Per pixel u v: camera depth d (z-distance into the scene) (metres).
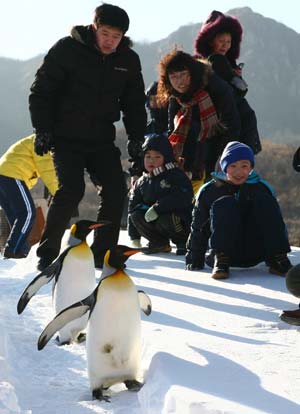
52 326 6.46
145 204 12.60
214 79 11.80
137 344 6.40
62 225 10.94
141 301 7.11
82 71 10.62
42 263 11.09
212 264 10.78
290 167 69.88
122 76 10.81
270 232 10.26
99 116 10.88
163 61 11.84
